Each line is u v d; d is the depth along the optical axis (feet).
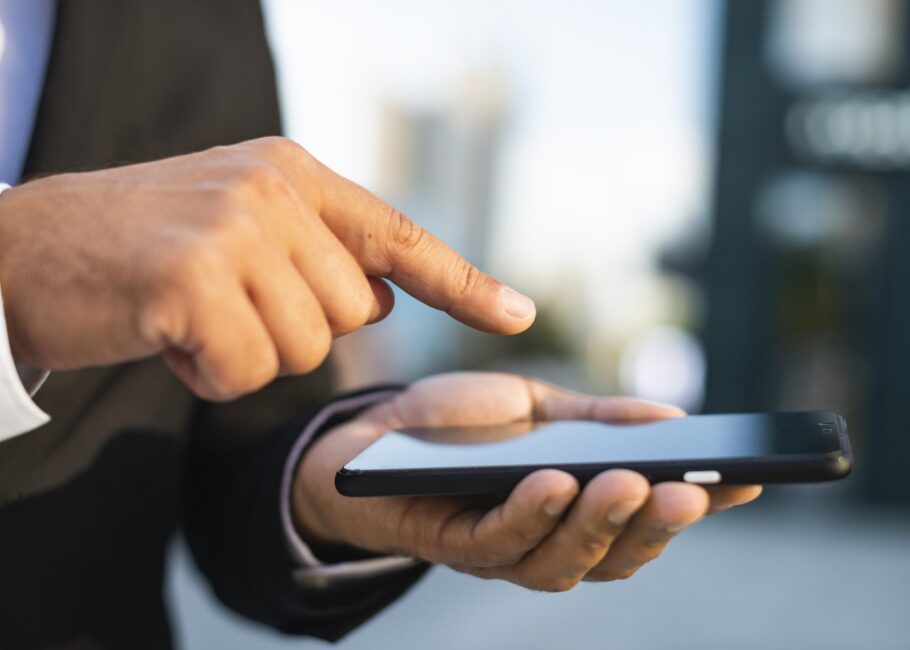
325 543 3.28
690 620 14.29
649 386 25.80
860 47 22.06
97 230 2.03
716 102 22.84
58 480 3.09
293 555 3.19
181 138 3.47
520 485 2.41
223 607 3.90
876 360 22.79
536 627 13.43
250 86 3.75
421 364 23.45
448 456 2.68
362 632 12.57
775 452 2.47
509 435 3.02
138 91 3.38
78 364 2.10
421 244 2.41
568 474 2.43
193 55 3.57
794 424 2.92
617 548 2.54
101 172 2.23
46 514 3.06
